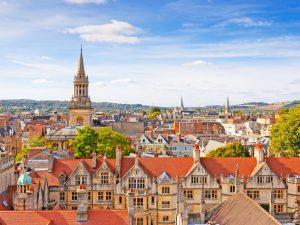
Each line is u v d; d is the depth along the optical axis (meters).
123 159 123.75
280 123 162.25
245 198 76.38
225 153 161.50
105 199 119.31
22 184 99.06
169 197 117.12
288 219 83.44
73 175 119.12
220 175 120.12
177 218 81.25
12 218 76.50
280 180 119.19
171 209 117.06
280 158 125.62
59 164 124.69
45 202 111.00
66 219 77.81
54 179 120.06
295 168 123.06
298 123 154.00
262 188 118.81
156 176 119.25
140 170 117.94
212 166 123.00
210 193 119.44
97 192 119.12
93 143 178.62
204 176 119.25
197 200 118.88
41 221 76.81
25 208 98.31
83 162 121.12
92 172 120.75
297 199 117.69
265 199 119.06
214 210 80.69
